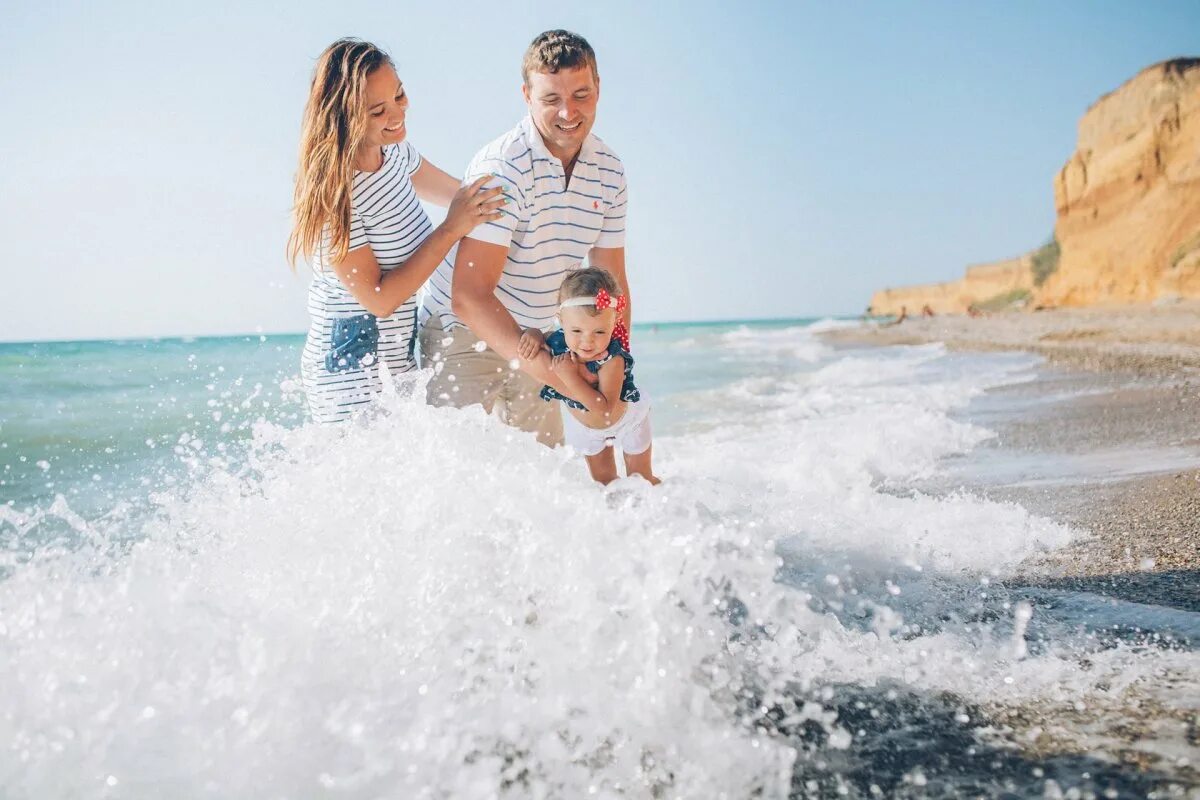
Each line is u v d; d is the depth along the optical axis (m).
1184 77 40.09
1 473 5.27
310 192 2.95
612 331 3.39
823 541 2.97
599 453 3.62
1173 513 3.44
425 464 2.70
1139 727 1.76
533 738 1.80
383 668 2.01
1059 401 8.15
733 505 3.22
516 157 3.21
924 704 1.92
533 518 2.46
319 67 2.95
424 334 3.62
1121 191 40.44
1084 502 3.79
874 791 1.60
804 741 1.78
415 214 3.27
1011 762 1.67
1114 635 2.23
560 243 3.41
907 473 4.95
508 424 3.69
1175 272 35.78
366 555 2.43
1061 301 43.28
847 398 10.10
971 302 68.06
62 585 2.43
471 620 2.19
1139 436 5.61
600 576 2.24
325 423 3.24
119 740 1.74
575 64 3.12
